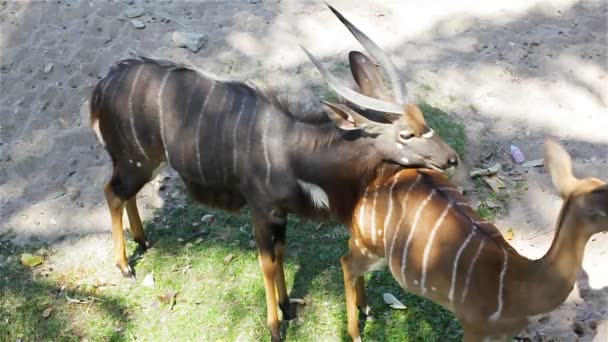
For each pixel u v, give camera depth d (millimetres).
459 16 6312
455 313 3545
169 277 4668
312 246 4789
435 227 3449
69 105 5805
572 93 5648
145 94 4082
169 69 4113
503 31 6164
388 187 3660
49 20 6508
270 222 4070
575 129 5383
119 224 4566
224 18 6453
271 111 3887
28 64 6145
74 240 4945
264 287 4539
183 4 6617
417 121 3652
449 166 3664
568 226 3078
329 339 4270
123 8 6562
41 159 5461
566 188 3113
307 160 3809
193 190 4309
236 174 3992
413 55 6023
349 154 3750
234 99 3955
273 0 6629
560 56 5918
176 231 4949
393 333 4230
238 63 6031
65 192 5246
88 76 6012
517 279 3268
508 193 4965
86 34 6340
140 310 4484
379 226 3670
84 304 4527
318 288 4543
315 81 5824
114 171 4457
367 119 3658
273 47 6164
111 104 4176
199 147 4000
